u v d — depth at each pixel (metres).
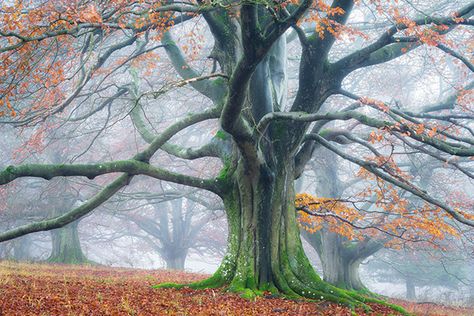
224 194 13.44
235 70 9.56
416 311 15.57
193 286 12.65
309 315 9.53
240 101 10.10
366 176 15.73
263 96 12.95
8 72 12.05
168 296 10.65
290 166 13.43
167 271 26.27
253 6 8.48
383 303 12.20
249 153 11.93
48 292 10.14
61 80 11.54
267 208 12.74
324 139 13.25
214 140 14.22
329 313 10.02
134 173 12.93
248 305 10.06
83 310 8.15
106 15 10.71
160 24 12.09
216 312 8.88
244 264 12.41
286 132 13.07
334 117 10.97
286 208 13.16
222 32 13.21
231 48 13.24
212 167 27.81
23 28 9.80
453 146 11.45
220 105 13.78
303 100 13.34
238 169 12.89
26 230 12.34
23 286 11.18
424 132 10.93
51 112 12.68
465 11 12.23
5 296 9.28
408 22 11.16
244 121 11.02
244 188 12.82
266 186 12.73
